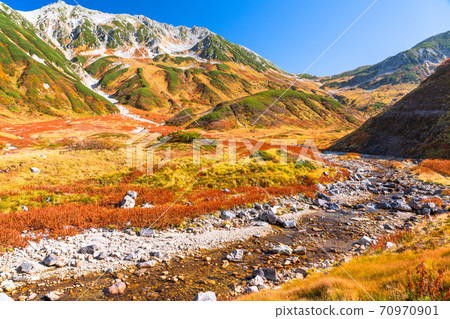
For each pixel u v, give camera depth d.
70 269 9.61
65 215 14.09
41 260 10.11
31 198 17.16
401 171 34.66
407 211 17.47
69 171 25.92
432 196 20.84
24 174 23.98
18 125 82.31
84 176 24.95
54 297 7.59
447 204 17.56
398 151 55.59
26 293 7.93
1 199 16.72
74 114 134.50
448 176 29.30
